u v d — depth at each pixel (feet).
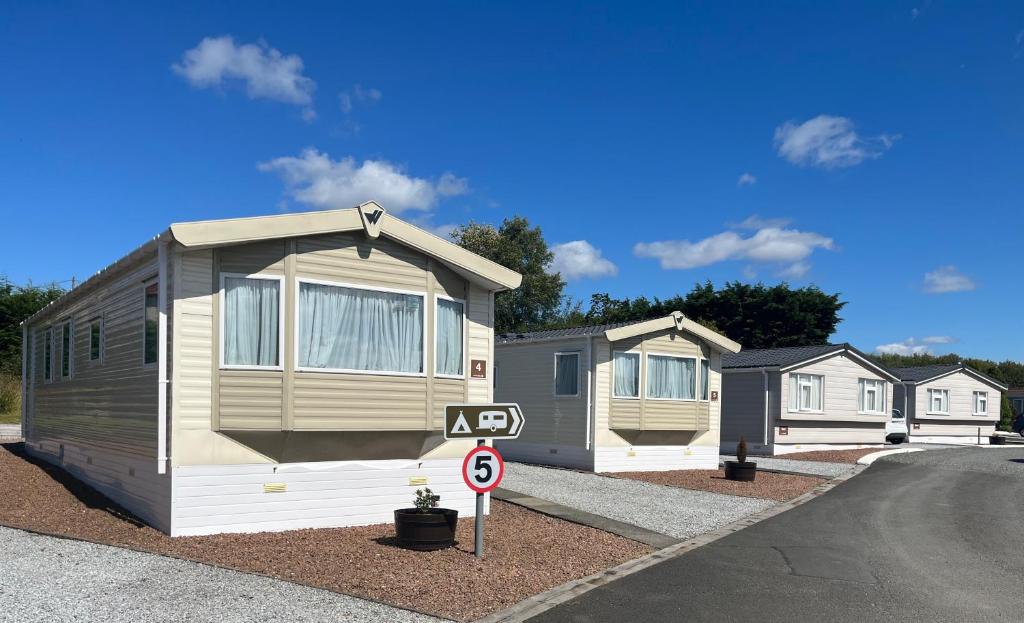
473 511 37.47
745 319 151.23
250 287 30.99
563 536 33.09
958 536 36.29
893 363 196.03
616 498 45.19
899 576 27.86
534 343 64.59
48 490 39.24
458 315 36.78
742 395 82.23
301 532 31.68
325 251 32.30
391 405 33.58
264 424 30.66
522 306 131.03
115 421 36.32
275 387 30.86
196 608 20.63
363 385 32.81
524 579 25.41
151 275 32.37
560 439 62.08
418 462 35.81
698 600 23.97
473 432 27.61
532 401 65.21
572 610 22.44
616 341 60.13
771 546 32.86
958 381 116.26
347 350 32.76
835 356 85.81
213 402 30.25
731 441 82.89
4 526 30.17
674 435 63.05
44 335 52.19
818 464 69.26
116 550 26.66
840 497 48.78
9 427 78.02
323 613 20.71
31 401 55.16
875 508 44.52
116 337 36.47
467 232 128.47
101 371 38.68
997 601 24.59
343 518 33.50
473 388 37.11
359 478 34.04
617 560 29.25
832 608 23.49
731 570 28.14
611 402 59.47
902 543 34.24
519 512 39.01
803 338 147.23
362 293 33.32
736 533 35.78
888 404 93.86
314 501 32.76
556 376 62.85
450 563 26.84
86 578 23.00
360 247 33.22
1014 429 132.16
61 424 46.65
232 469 30.81
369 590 23.15
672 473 60.23
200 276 30.09
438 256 35.01
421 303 35.01
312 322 31.94
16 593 21.25
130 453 34.35
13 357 106.73
